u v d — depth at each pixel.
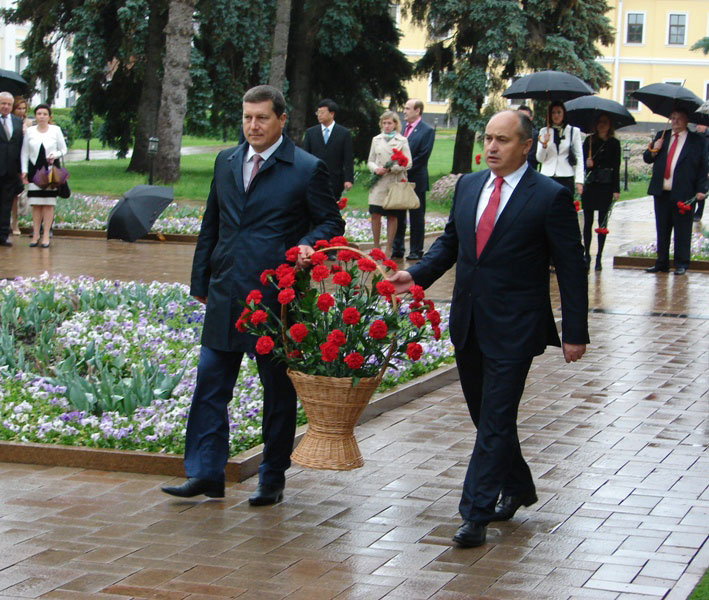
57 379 7.55
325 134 15.53
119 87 32.47
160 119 26.50
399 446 6.82
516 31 32.19
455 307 5.34
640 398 8.12
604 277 15.06
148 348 8.78
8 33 58.66
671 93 15.12
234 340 5.54
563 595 4.51
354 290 5.71
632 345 10.17
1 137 16.17
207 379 5.64
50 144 16.39
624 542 5.17
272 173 5.58
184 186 25.92
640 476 6.22
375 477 6.18
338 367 5.37
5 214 16.59
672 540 5.20
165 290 11.06
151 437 6.42
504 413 5.12
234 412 6.96
